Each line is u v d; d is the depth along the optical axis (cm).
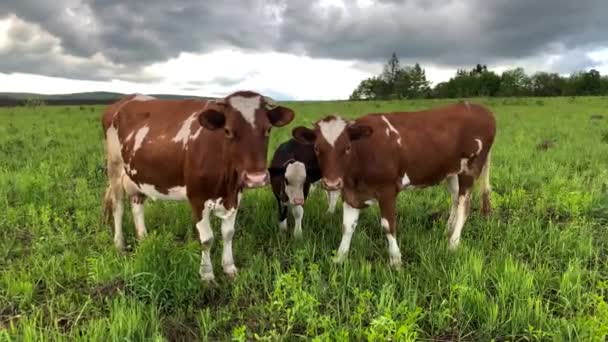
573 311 479
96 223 714
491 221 718
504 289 488
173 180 577
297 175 655
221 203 551
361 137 581
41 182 876
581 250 604
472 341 439
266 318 471
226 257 579
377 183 603
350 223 610
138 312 451
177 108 611
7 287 520
